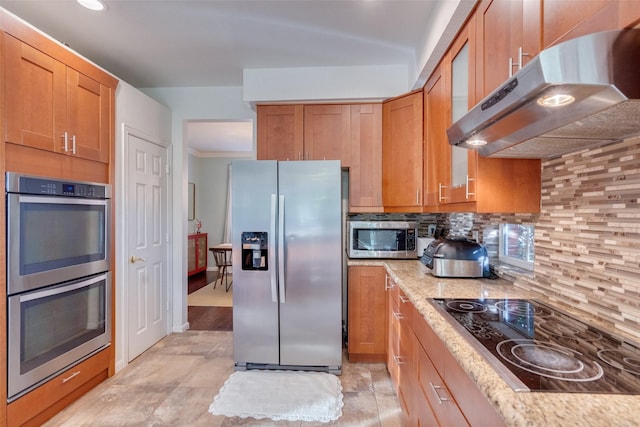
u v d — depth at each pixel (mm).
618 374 754
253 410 1857
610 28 678
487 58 1310
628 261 995
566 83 691
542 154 1331
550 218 1377
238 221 2342
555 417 595
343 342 2838
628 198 997
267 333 2340
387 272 2287
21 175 1572
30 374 1631
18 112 1577
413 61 2398
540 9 943
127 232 2396
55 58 1783
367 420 1772
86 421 1757
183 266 3127
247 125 4293
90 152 2041
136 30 2121
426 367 1255
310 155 2664
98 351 2111
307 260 2314
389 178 2568
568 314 1182
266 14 1943
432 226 2902
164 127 2938
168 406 1896
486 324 1087
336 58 2504
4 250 1508
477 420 797
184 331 3129
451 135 1336
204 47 2348
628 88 682
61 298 1814
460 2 1451
